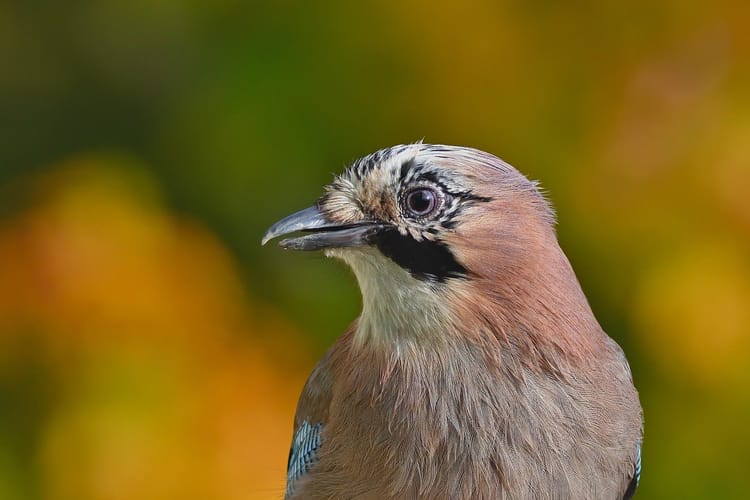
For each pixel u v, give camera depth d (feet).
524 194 24.32
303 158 35.68
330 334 35.78
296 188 36.06
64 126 42.24
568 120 33.55
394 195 23.86
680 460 33.50
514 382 23.47
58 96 42.52
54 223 33.63
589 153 33.22
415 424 23.70
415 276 23.88
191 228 35.01
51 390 32.35
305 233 27.32
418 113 34.63
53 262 33.14
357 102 35.09
